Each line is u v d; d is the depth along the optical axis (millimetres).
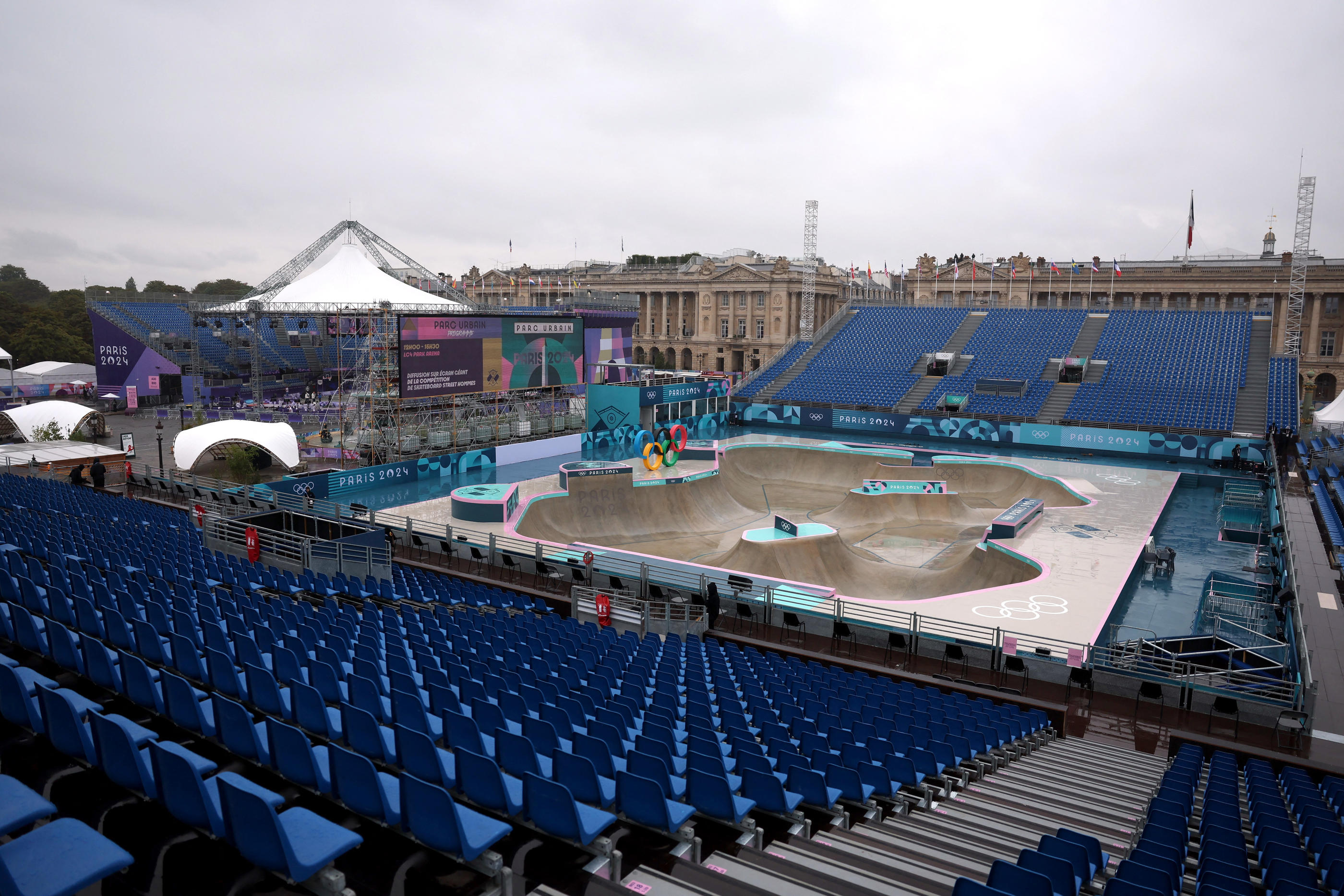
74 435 46344
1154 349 65500
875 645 21141
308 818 6652
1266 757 15359
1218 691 17438
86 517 25344
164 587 16719
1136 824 10180
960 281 108750
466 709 11070
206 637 12664
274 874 6578
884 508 42281
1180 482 48875
